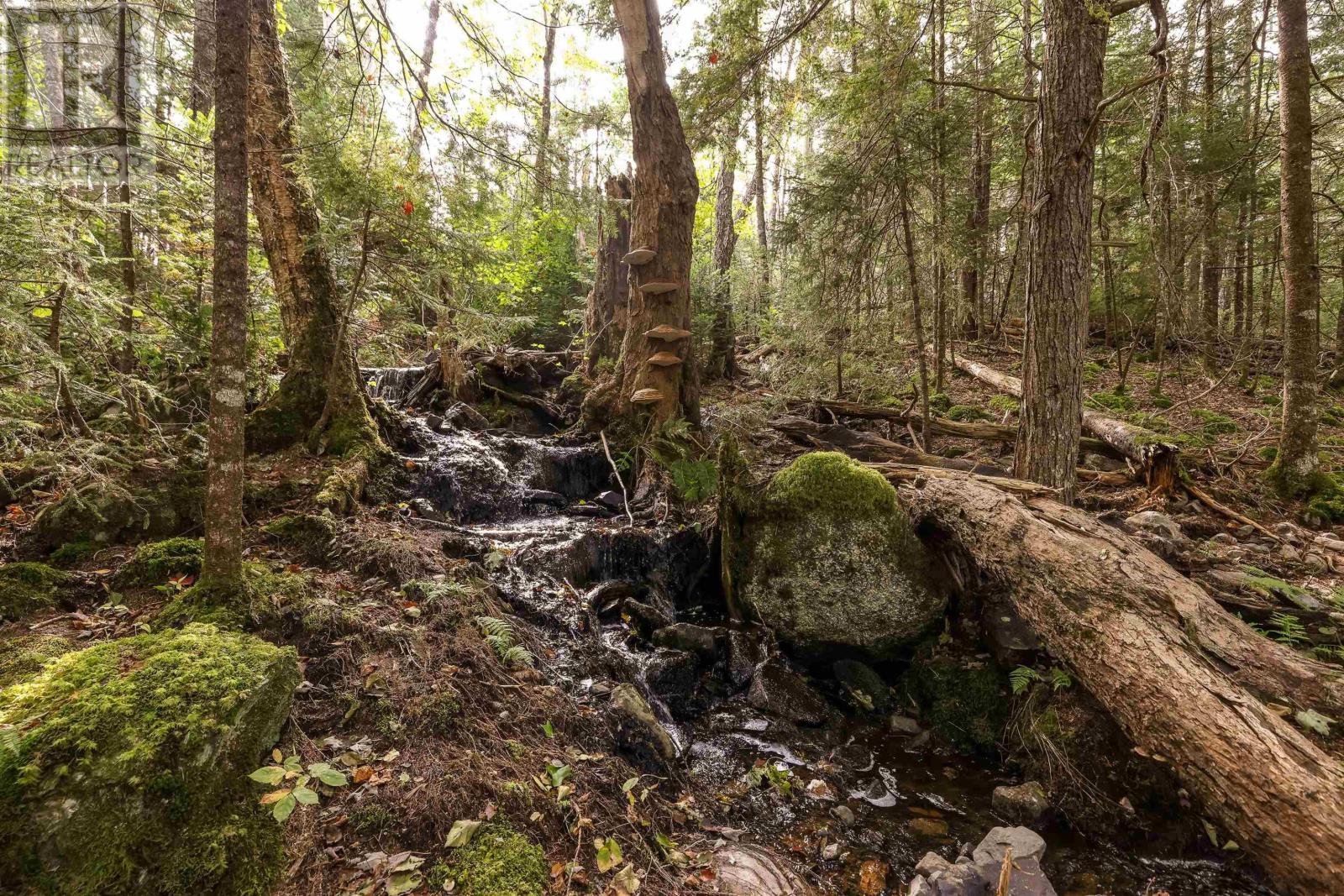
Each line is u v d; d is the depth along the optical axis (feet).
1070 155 16.81
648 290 24.22
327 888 6.76
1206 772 9.15
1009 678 13.75
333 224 17.10
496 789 8.34
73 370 14.66
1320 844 7.79
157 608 10.53
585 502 23.03
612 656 13.30
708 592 19.08
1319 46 32.89
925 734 13.82
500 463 22.02
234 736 7.33
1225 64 34.71
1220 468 23.31
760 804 11.16
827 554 15.98
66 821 5.87
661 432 24.07
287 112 17.92
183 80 21.02
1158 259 27.04
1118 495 21.49
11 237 10.70
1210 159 31.83
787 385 32.63
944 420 27.02
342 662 10.11
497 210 20.36
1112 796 10.94
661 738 11.21
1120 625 11.17
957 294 35.70
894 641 15.60
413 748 8.80
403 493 18.16
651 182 24.25
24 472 14.29
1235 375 39.06
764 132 30.66
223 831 6.63
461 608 12.22
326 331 18.92
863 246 27.09
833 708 14.66
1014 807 11.18
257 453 17.61
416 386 29.01
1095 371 40.60
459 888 6.93
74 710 6.89
